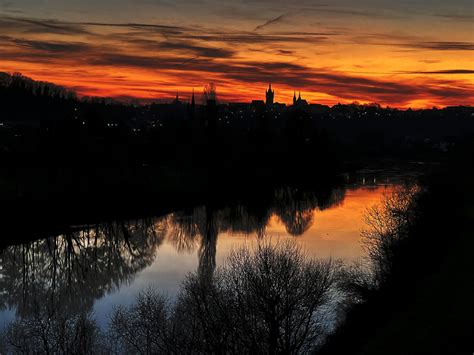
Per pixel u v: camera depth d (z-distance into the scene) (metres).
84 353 33.75
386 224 62.31
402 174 168.38
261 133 171.75
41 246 72.94
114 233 81.75
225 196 116.38
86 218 87.56
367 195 122.81
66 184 101.12
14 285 57.53
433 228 56.72
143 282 58.69
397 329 35.31
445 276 43.62
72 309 49.91
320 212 101.50
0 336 38.72
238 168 142.50
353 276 48.56
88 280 59.88
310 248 70.00
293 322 34.03
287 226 88.25
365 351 33.66
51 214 85.94
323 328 39.22
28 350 35.31
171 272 62.47
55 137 112.81
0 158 106.81
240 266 43.97
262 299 32.53
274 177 149.88
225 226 88.75
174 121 162.88
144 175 118.12
